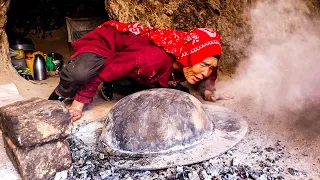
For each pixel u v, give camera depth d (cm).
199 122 160
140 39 207
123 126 154
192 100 166
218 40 199
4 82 284
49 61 371
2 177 143
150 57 196
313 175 138
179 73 222
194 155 148
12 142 145
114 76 206
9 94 259
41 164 140
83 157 156
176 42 197
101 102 248
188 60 195
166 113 153
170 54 200
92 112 228
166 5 286
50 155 142
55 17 492
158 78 209
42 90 294
